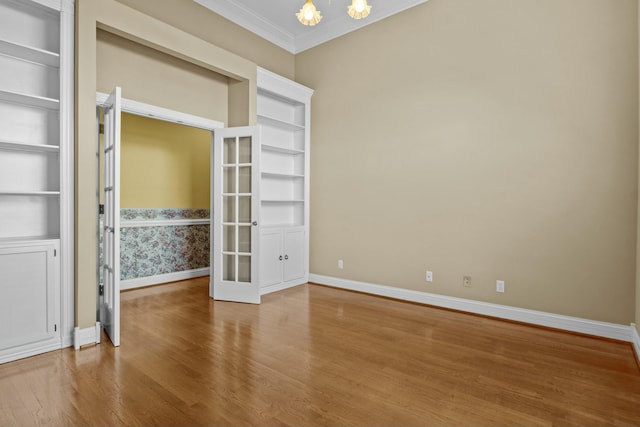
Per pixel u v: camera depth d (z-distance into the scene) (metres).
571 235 3.06
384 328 3.15
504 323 3.31
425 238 3.89
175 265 5.19
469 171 3.58
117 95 2.62
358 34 4.43
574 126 3.03
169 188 5.18
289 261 4.69
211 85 4.05
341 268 4.64
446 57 3.72
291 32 4.80
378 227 4.27
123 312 3.58
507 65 3.35
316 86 4.87
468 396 2.02
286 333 3.00
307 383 2.15
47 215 2.83
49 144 2.82
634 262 2.80
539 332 3.07
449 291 3.73
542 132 3.18
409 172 4.00
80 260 2.67
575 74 3.02
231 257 4.08
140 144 4.86
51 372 2.26
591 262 2.97
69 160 2.68
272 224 4.79
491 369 2.37
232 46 4.23
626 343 2.82
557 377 2.26
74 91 2.70
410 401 1.97
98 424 1.73
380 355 2.57
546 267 3.18
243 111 4.09
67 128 2.66
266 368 2.34
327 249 4.79
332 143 4.70
